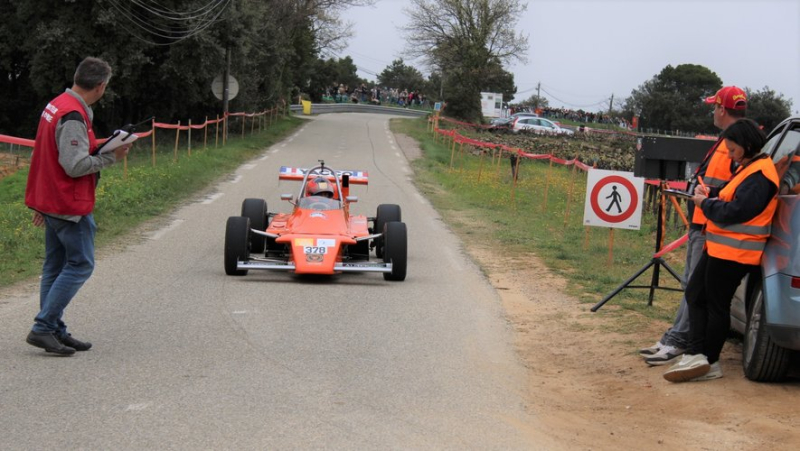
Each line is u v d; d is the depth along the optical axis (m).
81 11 33.75
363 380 6.34
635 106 90.88
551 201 23.44
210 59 36.78
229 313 8.34
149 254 11.70
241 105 43.28
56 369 6.14
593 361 7.26
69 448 4.66
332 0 52.81
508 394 6.23
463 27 65.56
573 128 63.88
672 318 8.97
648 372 6.77
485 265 12.54
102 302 8.52
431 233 15.73
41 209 6.32
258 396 5.78
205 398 5.67
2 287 9.13
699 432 5.34
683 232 16.89
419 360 7.04
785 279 5.82
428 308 9.20
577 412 5.87
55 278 6.71
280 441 4.93
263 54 43.84
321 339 7.53
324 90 88.62
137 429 5.00
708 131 84.56
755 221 6.11
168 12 35.22
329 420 5.37
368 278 10.96
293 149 35.44
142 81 37.72
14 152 30.05
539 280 11.41
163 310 8.30
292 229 10.71
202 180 22.19
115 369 6.23
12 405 5.31
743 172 6.12
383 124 56.75
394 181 25.66
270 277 10.55
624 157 44.88
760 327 6.13
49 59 34.06
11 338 6.95
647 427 5.50
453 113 65.19
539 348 7.75
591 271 12.15
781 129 6.88
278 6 48.97
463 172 30.17
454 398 6.03
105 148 6.37
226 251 10.17
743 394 6.02
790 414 5.58
